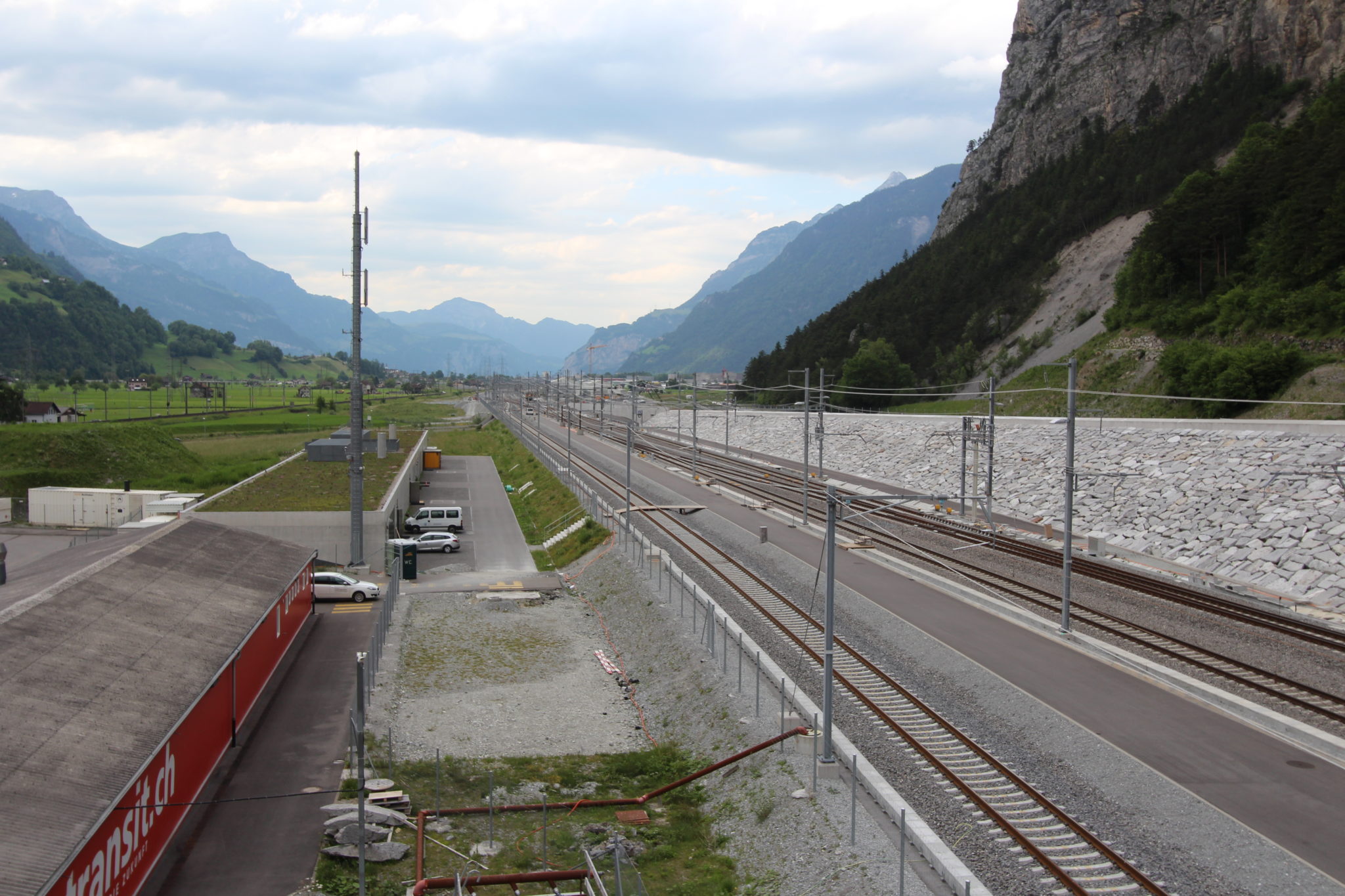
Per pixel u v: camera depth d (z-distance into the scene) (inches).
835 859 758.5
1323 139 3686.0
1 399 4333.2
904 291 6628.9
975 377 5128.0
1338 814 769.6
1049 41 7746.1
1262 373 2834.6
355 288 1958.7
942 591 1620.3
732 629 1391.5
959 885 678.5
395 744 1112.8
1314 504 1636.3
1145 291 4065.0
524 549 2500.0
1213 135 5374.0
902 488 2901.1
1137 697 1059.9
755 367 7455.7
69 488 2923.2
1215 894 657.0
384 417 7101.4
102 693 826.8
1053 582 1632.6
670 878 819.4
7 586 1288.1
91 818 639.1
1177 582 1600.6
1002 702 1055.6
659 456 4279.0
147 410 6205.7
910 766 898.7
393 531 2341.3
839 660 1248.8
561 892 776.3
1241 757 887.7
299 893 752.3
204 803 829.2
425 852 846.5
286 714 1168.2
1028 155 7460.6
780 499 2810.0
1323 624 1301.7
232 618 1144.2
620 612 1724.9
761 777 956.0
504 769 1071.0
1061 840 744.3
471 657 1497.3
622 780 1062.4
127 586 1119.6
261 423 5388.8
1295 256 3353.8
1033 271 5713.6
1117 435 2410.2
